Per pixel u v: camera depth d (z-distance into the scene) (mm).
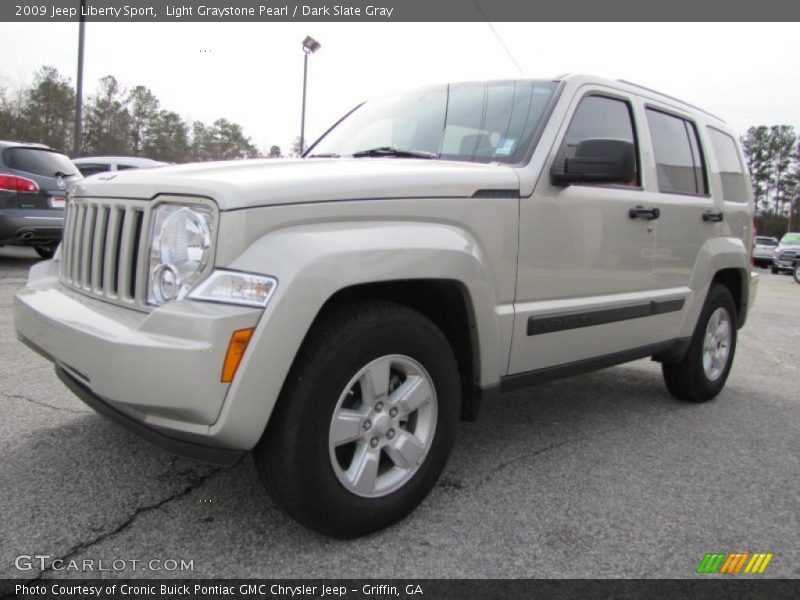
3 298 6707
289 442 2150
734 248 4531
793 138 78438
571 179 2918
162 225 2223
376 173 2416
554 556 2352
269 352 2023
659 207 3717
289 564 2217
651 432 3832
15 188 8320
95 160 14109
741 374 5645
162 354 1979
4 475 2764
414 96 3824
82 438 3184
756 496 2953
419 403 2502
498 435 3652
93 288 2541
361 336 2258
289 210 2145
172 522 2447
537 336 2988
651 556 2385
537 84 3377
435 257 2416
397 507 2455
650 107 3896
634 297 3586
